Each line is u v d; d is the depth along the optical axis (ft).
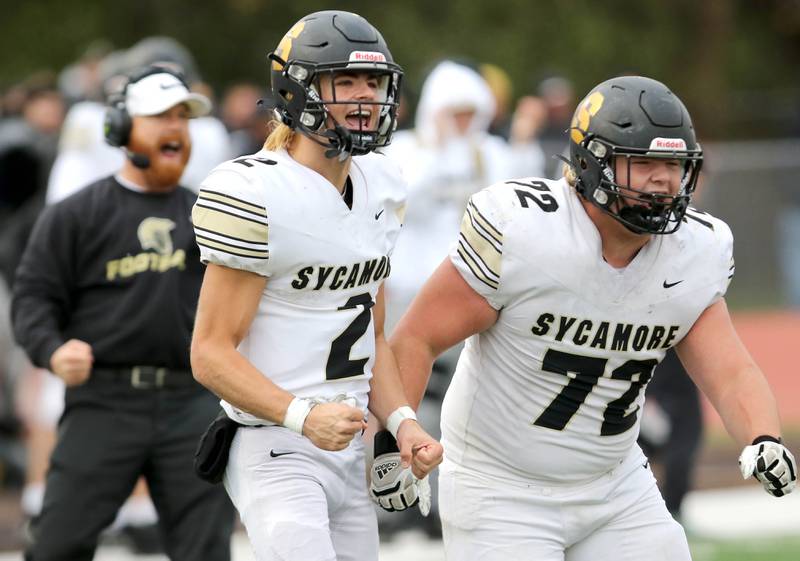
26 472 104.22
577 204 46.06
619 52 255.09
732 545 87.45
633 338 46.80
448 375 85.61
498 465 49.01
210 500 59.26
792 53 286.05
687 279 46.57
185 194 62.03
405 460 46.09
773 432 46.16
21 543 88.53
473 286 46.65
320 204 45.06
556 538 48.85
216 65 236.84
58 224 60.29
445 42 236.43
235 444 46.96
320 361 45.93
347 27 44.65
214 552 59.16
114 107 60.59
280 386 45.73
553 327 46.42
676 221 45.27
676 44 263.70
